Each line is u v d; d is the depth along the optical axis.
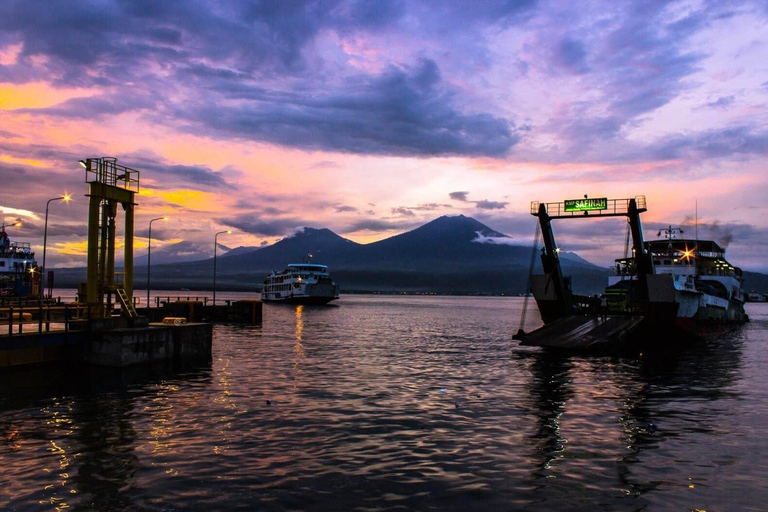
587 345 38.75
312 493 12.62
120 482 13.12
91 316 30.77
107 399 22.44
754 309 189.50
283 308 139.75
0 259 69.56
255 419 19.38
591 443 16.83
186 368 31.22
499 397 24.00
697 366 34.25
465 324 86.19
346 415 20.23
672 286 41.47
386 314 124.38
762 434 18.00
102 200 32.62
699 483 13.54
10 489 12.62
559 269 45.62
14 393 23.48
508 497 12.57
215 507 11.77
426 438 17.25
